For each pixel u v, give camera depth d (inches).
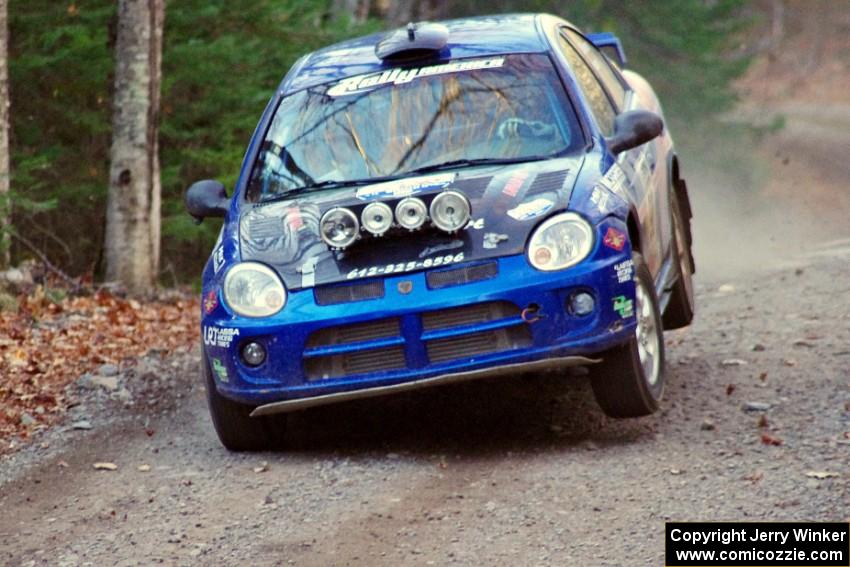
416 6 3878.0
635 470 850.8
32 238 2236.7
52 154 2096.5
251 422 984.9
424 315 894.4
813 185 5462.6
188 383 1285.7
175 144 2321.6
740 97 4670.3
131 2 1967.3
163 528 827.4
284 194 1008.9
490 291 887.1
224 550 773.3
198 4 2245.3
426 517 800.3
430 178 968.9
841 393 975.0
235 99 2288.4
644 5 4227.4
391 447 981.2
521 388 1122.0
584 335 892.6
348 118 1043.9
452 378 898.1
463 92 1040.2
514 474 874.1
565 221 904.3
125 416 1160.2
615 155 1013.2
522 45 1077.1
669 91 4384.8
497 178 952.9
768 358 1129.4
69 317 1617.9
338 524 802.2
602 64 1227.2
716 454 865.5
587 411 1022.4
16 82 2096.5
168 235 2333.9
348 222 917.8
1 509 908.6
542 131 1003.3
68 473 989.2
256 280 930.7
